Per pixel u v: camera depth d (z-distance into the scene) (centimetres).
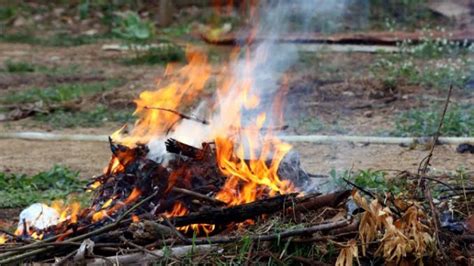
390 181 805
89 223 666
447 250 613
